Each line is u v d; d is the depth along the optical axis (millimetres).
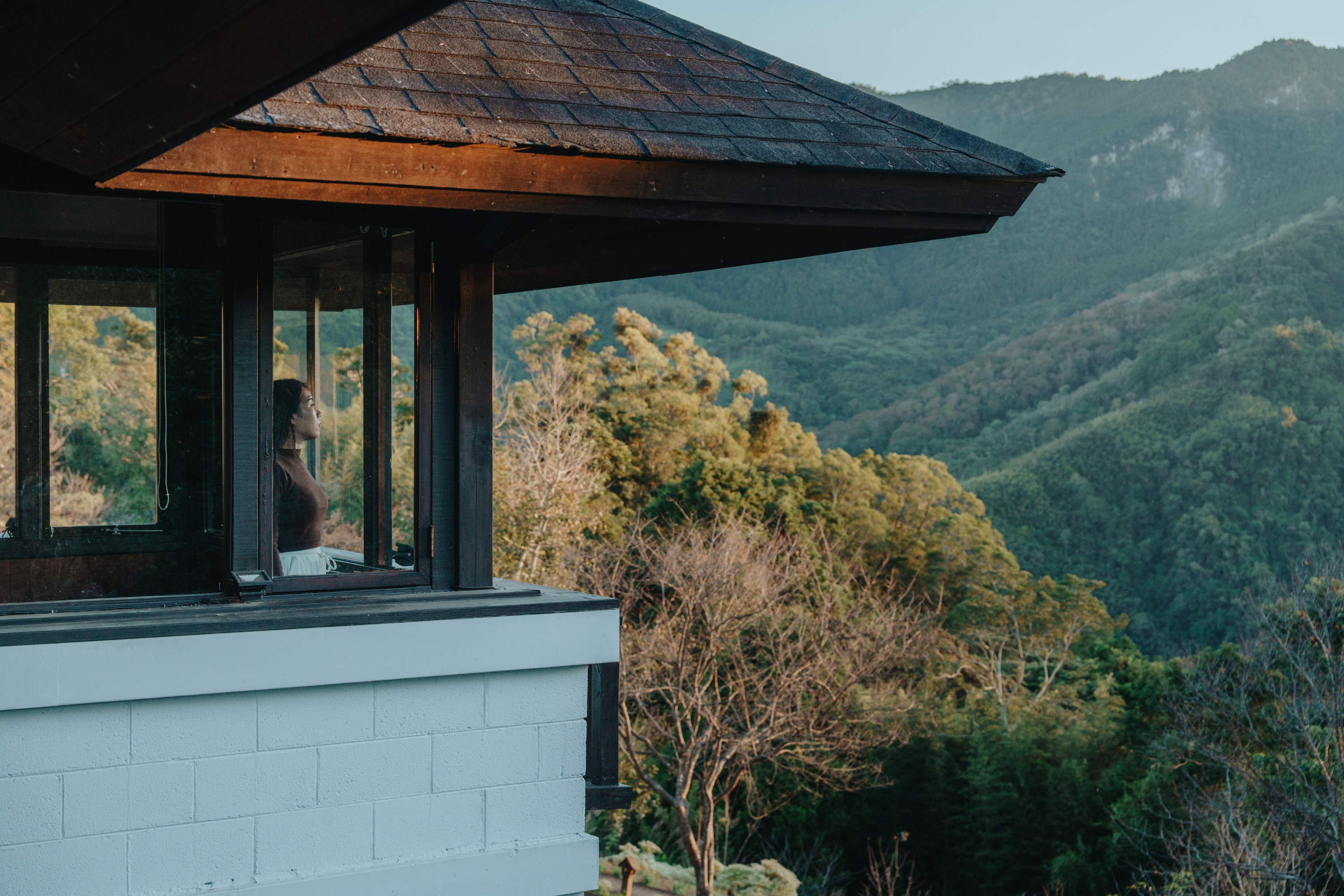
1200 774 17219
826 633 14688
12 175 3094
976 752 21203
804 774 19453
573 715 3607
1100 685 25266
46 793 2840
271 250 3305
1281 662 15477
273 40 1692
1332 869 12742
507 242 3518
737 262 4809
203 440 3346
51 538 3184
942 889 21047
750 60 3949
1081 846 19406
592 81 3385
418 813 3336
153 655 2926
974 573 35031
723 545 15758
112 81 1999
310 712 3174
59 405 3195
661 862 16875
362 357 3463
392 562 3539
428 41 3252
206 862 3033
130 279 3254
